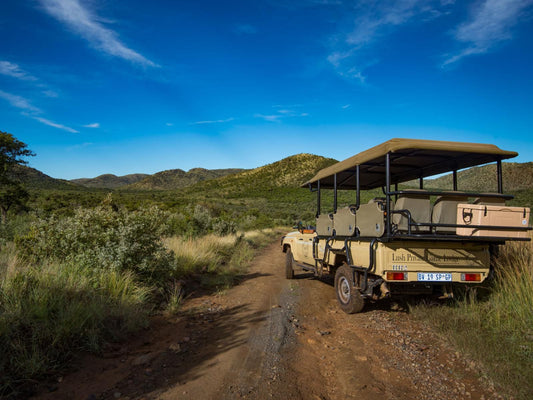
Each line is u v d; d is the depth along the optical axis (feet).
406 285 16.30
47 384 9.80
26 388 9.47
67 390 9.56
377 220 15.16
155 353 12.36
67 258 19.42
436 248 15.57
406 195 15.35
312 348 13.23
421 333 14.78
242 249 43.32
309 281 26.78
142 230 21.80
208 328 15.30
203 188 513.86
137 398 9.27
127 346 12.91
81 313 13.44
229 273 28.71
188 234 44.55
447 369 11.26
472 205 14.56
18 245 20.89
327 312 18.37
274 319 16.74
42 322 12.15
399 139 15.74
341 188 26.96
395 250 15.20
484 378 10.44
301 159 571.28
